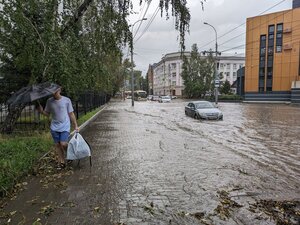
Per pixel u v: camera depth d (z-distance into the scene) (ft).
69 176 20.11
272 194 16.88
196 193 16.89
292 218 13.58
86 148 22.48
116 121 60.85
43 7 30.48
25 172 19.75
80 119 54.29
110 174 20.63
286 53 162.71
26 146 25.27
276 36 165.48
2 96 41.93
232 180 19.39
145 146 31.53
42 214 14.03
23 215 13.93
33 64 30.48
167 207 14.89
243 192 17.11
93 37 38.78
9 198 15.99
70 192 16.98
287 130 46.55
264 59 170.91
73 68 33.17
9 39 30.96
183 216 13.83
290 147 32.14
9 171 18.13
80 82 36.68
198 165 23.27
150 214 14.06
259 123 57.06
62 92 37.35
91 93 86.28
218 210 14.47
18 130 36.09
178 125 53.47
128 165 23.12
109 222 13.23
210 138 38.01
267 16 167.73
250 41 175.52
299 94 151.74
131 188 17.71
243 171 21.68
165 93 358.23
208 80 227.40
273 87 168.25
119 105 142.31
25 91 20.86
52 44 30.01
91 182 18.84
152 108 113.50
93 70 41.75
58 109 21.88
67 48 32.35
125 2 37.32
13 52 32.78
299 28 157.48
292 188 18.02
